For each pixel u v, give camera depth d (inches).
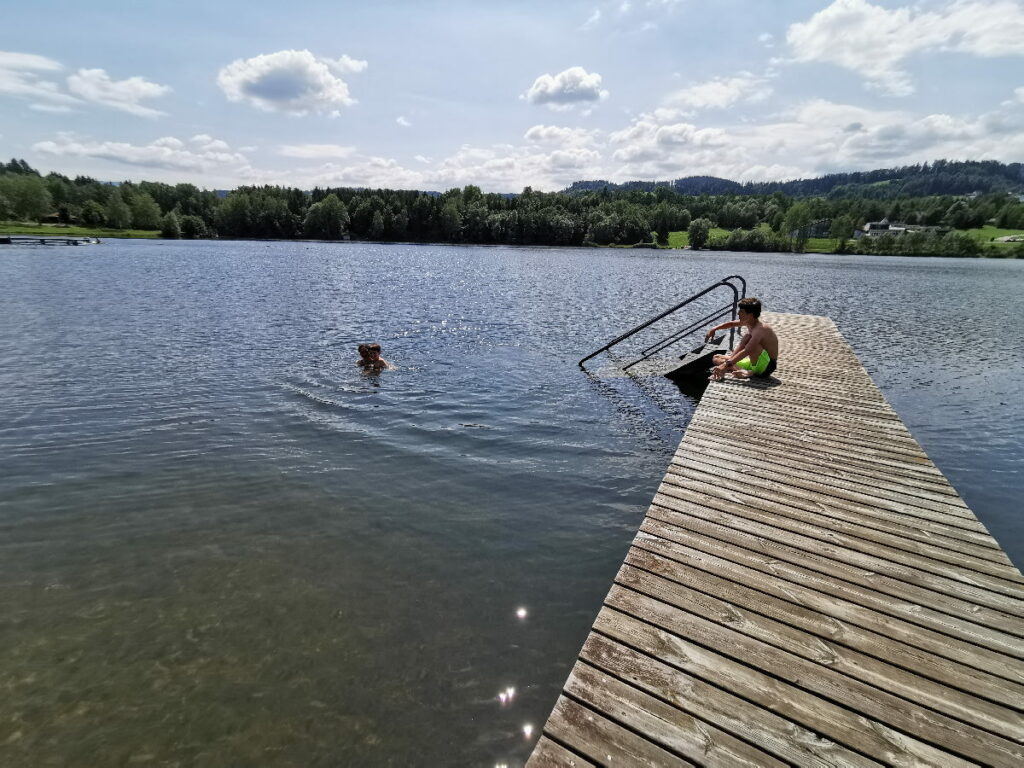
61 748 150.5
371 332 776.3
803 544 189.8
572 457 359.3
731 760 110.1
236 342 684.1
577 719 120.0
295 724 159.2
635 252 4197.8
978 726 117.8
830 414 337.4
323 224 4874.5
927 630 147.5
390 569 233.0
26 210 4271.7
